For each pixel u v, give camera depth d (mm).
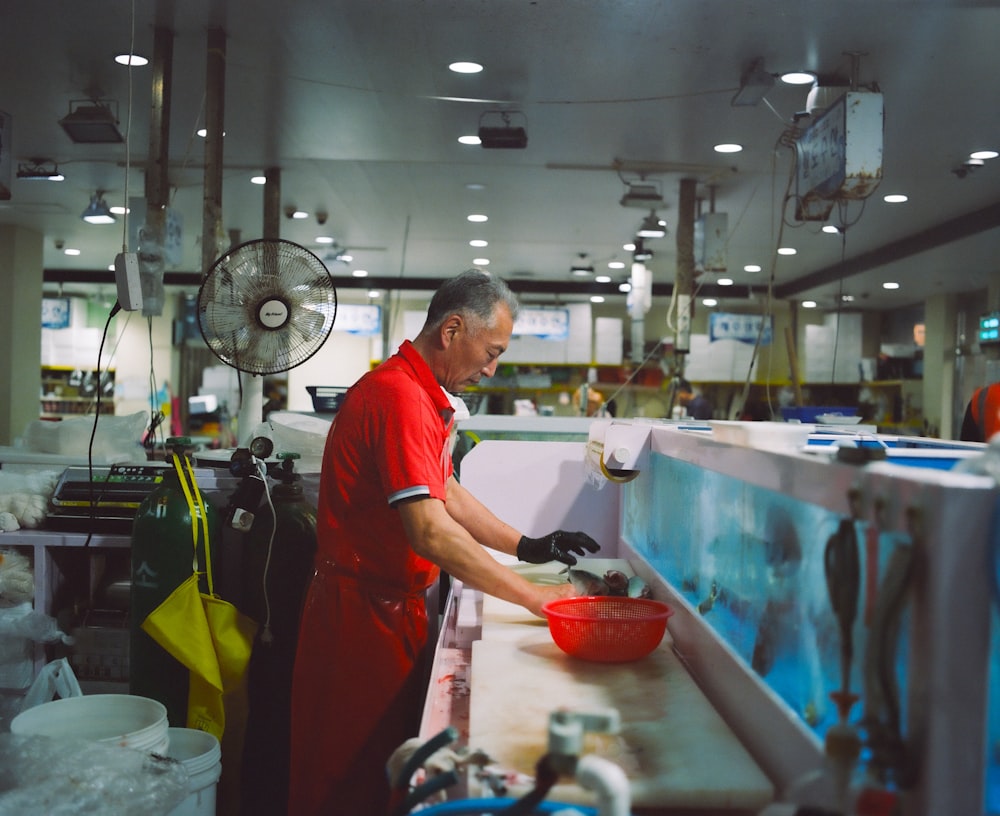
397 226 9039
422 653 2025
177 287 12383
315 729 1975
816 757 1032
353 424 1909
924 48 4227
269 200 6816
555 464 2764
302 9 3965
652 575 2146
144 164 6754
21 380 9211
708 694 1570
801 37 4137
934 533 809
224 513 2805
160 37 4234
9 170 3979
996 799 842
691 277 6883
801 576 1173
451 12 3963
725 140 5828
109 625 2947
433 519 1755
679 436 1839
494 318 1941
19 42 4387
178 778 1856
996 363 7902
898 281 10516
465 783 1196
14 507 2955
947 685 808
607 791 869
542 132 5770
